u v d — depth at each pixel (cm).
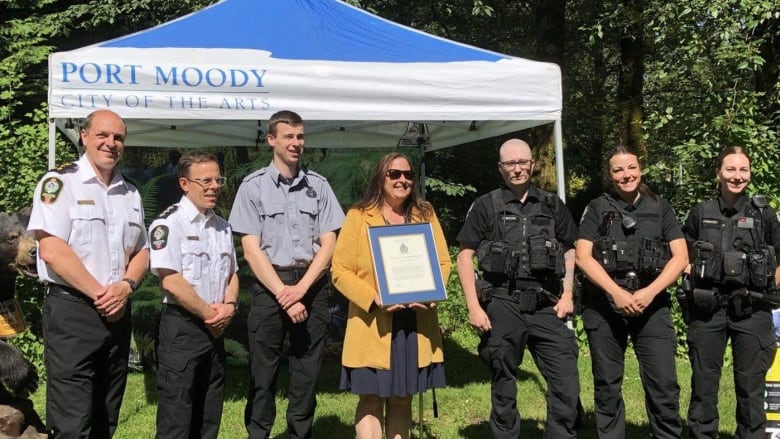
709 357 376
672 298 674
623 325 373
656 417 363
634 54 1127
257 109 429
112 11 1043
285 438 466
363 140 706
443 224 1205
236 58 430
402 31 521
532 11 1230
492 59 471
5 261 334
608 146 1398
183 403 337
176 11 1041
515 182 364
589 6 1188
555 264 358
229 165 736
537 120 474
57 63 397
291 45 457
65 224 312
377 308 349
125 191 339
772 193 652
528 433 475
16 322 343
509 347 365
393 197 359
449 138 675
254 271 375
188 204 349
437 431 482
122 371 339
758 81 765
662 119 739
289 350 386
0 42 1039
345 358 353
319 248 389
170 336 339
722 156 375
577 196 1362
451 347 754
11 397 315
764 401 372
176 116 416
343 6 550
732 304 367
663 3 778
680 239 367
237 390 607
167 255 330
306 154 743
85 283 310
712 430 380
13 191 634
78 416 312
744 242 366
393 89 448
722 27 691
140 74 410
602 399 373
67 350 313
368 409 362
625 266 361
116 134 325
